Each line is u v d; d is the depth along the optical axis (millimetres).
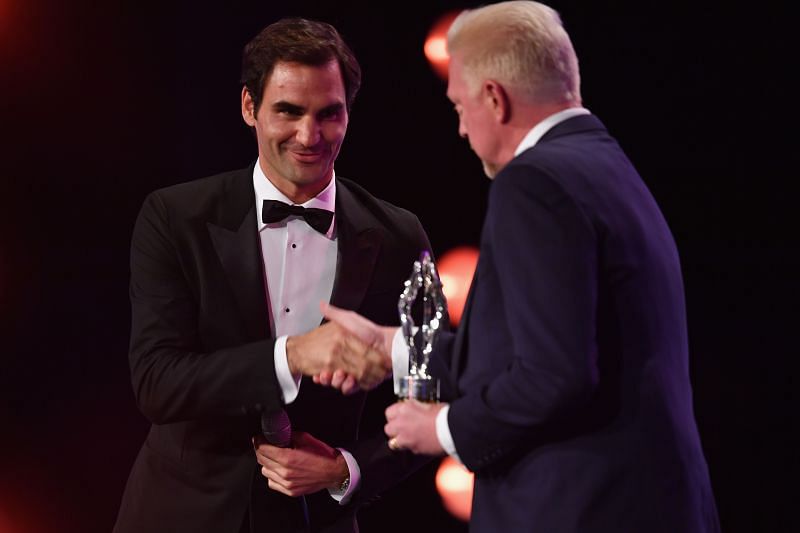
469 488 14844
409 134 14984
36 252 15125
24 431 15172
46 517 14922
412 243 8742
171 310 8031
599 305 6133
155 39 14422
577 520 6109
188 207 8234
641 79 14312
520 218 6008
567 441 6223
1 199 14844
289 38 7891
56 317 15305
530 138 6637
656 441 6191
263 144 8133
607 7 14133
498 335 6367
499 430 6113
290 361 7625
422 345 7371
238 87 14461
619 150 6793
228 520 8031
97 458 15211
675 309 6539
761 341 15297
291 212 8234
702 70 14133
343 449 8234
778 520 14258
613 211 6191
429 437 6496
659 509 6160
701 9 13914
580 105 6863
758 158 14383
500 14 6680
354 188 8852
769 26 13766
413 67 14688
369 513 15094
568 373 5777
